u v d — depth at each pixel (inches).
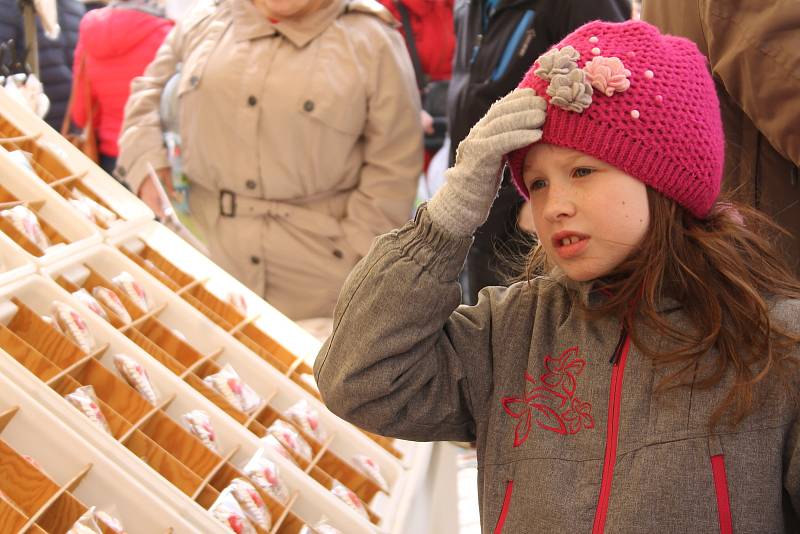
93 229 65.5
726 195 46.8
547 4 98.2
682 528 38.4
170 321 65.2
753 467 38.6
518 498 41.8
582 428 41.6
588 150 38.9
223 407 59.1
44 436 47.0
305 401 63.8
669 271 40.9
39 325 53.3
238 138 98.3
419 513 63.4
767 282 42.7
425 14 119.3
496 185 41.9
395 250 42.6
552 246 40.7
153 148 107.5
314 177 99.7
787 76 58.3
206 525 47.4
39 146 69.9
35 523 42.0
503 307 46.4
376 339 41.8
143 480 47.8
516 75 100.2
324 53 97.0
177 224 93.4
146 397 54.6
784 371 39.2
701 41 65.5
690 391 39.8
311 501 54.7
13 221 59.6
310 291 103.1
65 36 137.3
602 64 38.7
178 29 110.8
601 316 41.8
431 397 44.4
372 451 63.2
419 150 102.8
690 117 39.6
